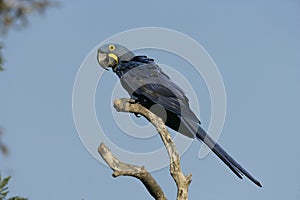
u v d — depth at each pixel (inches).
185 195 382.0
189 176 386.9
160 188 389.7
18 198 301.1
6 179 299.0
